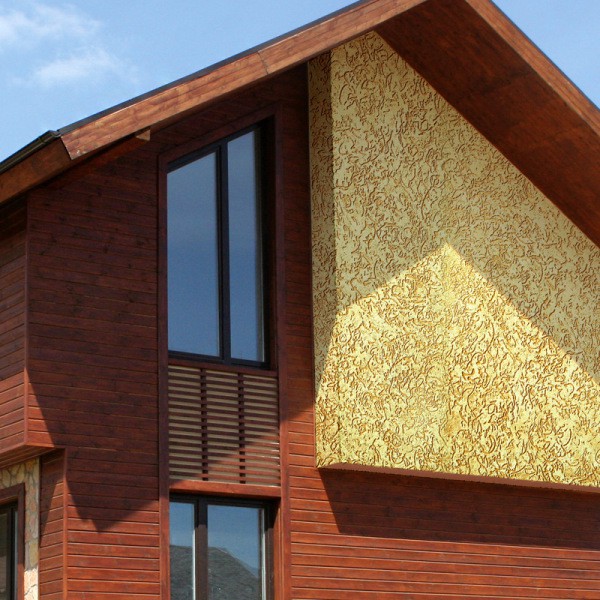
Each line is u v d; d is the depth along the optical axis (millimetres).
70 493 12625
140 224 13805
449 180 16172
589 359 17109
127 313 13453
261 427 14242
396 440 14781
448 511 15711
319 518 14469
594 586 16906
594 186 16750
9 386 12805
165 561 13062
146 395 13375
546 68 15633
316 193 15156
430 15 15062
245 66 12969
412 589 15047
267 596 14062
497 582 15898
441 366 15367
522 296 16562
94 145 11750
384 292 15055
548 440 16359
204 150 14758
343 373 14570
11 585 13469
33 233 12945
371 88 15547
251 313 14773
